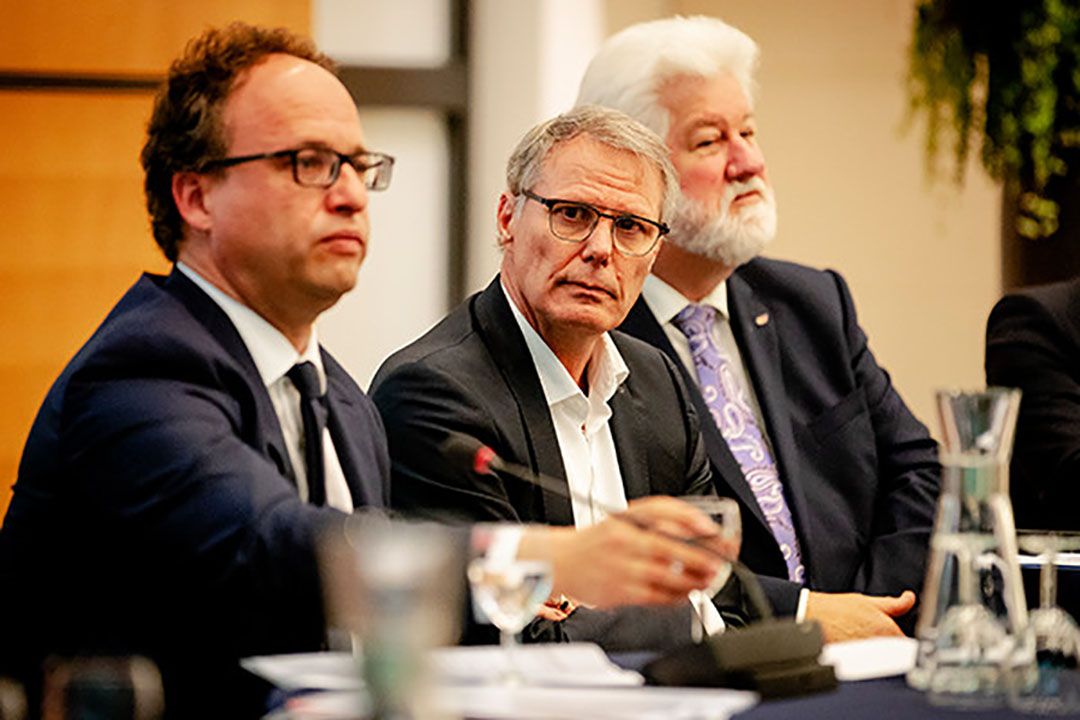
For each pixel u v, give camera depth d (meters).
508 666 6.04
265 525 6.63
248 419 7.24
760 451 10.91
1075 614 8.50
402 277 16.59
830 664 6.05
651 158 9.05
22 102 14.01
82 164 14.28
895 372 18.36
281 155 7.40
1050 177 16.36
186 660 6.89
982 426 5.97
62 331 14.22
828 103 18.08
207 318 7.40
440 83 16.48
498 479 8.70
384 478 8.09
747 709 5.64
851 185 18.17
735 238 10.83
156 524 6.79
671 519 6.08
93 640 6.98
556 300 8.90
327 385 7.92
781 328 11.36
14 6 13.95
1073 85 15.65
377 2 16.33
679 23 11.15
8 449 13.96
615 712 5.28
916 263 18.36
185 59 7.63
